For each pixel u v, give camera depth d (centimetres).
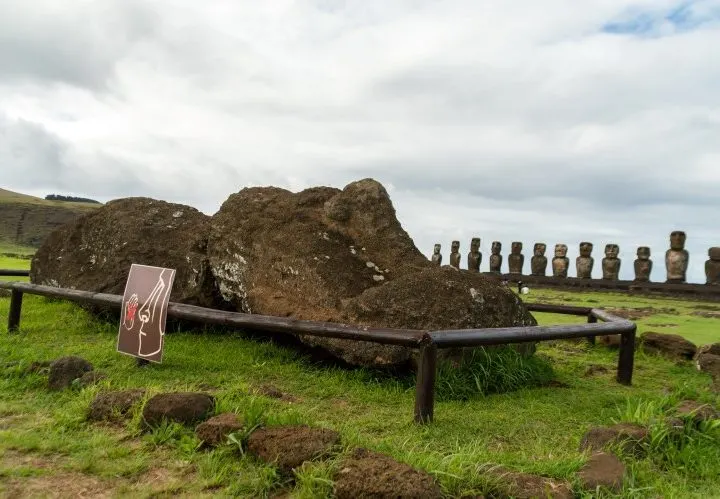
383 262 610
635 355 714
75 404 389
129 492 274
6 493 268
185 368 503
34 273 870
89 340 614
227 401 367
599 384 555
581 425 410
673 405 413
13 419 370
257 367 520
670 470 322
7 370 460
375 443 322
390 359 498
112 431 349
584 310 799
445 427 387
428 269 568
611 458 305
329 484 267
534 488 270
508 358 530
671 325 1021
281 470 288
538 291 1916
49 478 286
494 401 466
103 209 823
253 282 625
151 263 726
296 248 605
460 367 504
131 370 489
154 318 492
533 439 377
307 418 359
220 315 493
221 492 276
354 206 643
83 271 775
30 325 677
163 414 346
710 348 672
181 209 815
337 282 568
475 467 281
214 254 680
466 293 539
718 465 328
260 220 667
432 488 254
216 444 319
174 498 270
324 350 552
